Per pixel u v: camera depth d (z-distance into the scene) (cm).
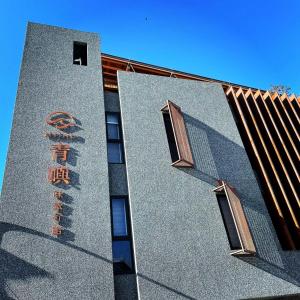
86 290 690
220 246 866
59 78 1043
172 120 1041
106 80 1371
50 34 1157
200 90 1259
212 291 783
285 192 1168
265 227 946
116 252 816
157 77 1216
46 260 702
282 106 1431
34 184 801
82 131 948
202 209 920
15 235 716
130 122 1036
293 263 958
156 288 746
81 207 805
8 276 660
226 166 1074
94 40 1224
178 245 828
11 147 838
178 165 973
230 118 1223
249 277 838
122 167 966
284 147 1267
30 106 938
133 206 857
